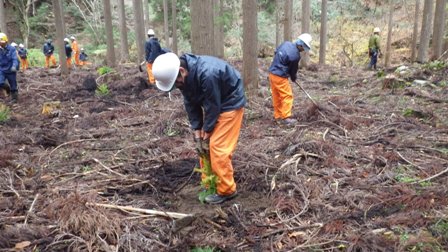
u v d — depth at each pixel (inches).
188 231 124.0
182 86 130.6
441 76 356.8
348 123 235.0
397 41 842.2
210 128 134.3
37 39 1083.9
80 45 1042.7
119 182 163.8
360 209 134.0
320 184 154.7
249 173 165.3
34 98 364.2
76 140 225.0
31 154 204.4
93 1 1112.8
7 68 339.3
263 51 826.8
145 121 264.5
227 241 120.1
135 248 116.5
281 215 135.6
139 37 639.8
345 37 909.2
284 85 240.5
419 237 113.5
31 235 121.9
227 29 714.8
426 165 167.9
